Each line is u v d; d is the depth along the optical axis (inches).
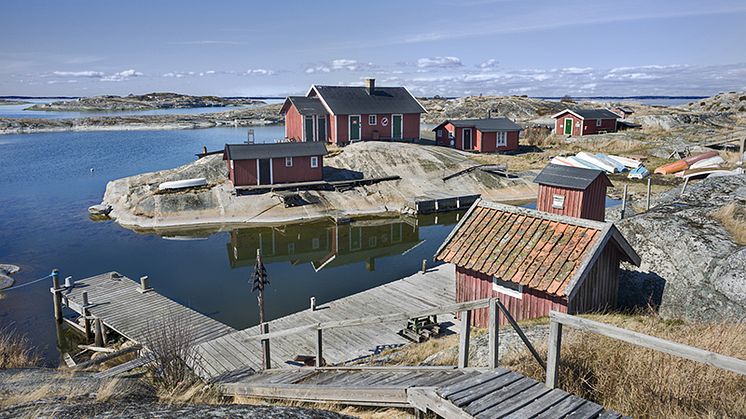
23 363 471.2
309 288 954.7
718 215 592.1
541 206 947.3
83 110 6963.6
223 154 1658.5
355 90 2132.1
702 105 3826.3
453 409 231.6
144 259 1127.6
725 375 269.4
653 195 1428.4
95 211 1464.1
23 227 1350.9
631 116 3043.8
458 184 1654.8
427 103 5182.1
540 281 519.8
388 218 1475.1
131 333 702.5
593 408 226.5
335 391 314.2
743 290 472.7
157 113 6368.1
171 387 350.0
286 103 2081.7
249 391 378.6
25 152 2647.6
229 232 1331.2
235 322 801.6
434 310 306.0
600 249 517.3
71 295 826.2
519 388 245.1
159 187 1503.4
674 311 521.7
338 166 1697.8
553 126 2930.6
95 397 281.1
